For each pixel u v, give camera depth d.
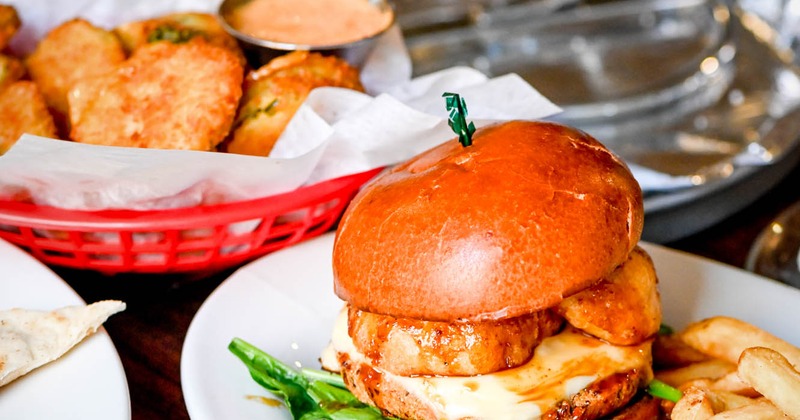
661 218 0.62
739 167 0.65
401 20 0.90
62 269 0.56
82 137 0.55
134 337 0.53
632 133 0.74
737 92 0.81
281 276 0.53
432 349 0.44
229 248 0.55
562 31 0.89
